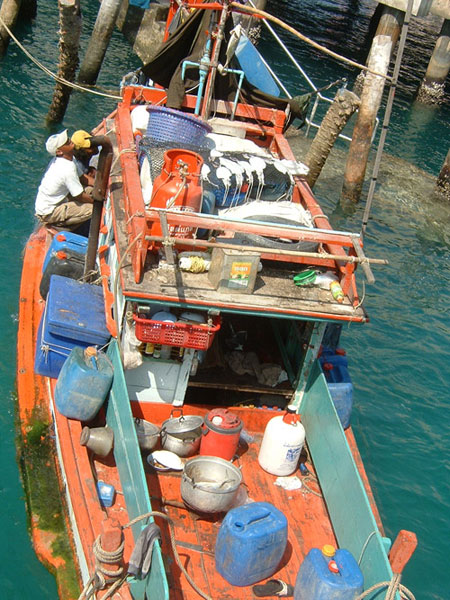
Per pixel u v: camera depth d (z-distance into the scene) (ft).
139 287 18.22
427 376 32.01
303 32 94.27
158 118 24.09
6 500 21.84
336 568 16.25
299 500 20.15
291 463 20.61
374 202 50.16
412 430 28.48
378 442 27.50
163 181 20.16
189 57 27.81
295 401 21.90
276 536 17.02
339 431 19.19
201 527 18.65
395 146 64.75
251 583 17.34
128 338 19.43
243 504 19.24
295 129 59.06
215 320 19.06
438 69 77.77
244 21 53.78
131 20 71.72
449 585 21.97
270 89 29.94
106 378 19.99
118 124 26.43
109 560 16.07
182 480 18.48
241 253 18.31
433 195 52.60
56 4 75.72
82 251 27.66
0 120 47.80
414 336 34.88
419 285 40.04
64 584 18.86
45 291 26.76
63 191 30.22
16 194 39.14
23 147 45.01
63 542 19.99
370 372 31.58
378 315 36.17
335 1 119.75
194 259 19.24
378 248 43.62
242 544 16.61
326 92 71.87
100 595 16.62
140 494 16.53
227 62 26.86
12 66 57.00
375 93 46.01
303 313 19.02
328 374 22.80
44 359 21.72
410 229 47.14
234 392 22.57
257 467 20.92
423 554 22.88
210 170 22.17
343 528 18.31
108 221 25.34
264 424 22.17
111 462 20.07
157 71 29.63
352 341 33.55
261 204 22.63
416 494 25.30
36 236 32.04
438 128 72.74
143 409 20.99
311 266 20.86
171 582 16.92
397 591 15.38
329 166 54.70
